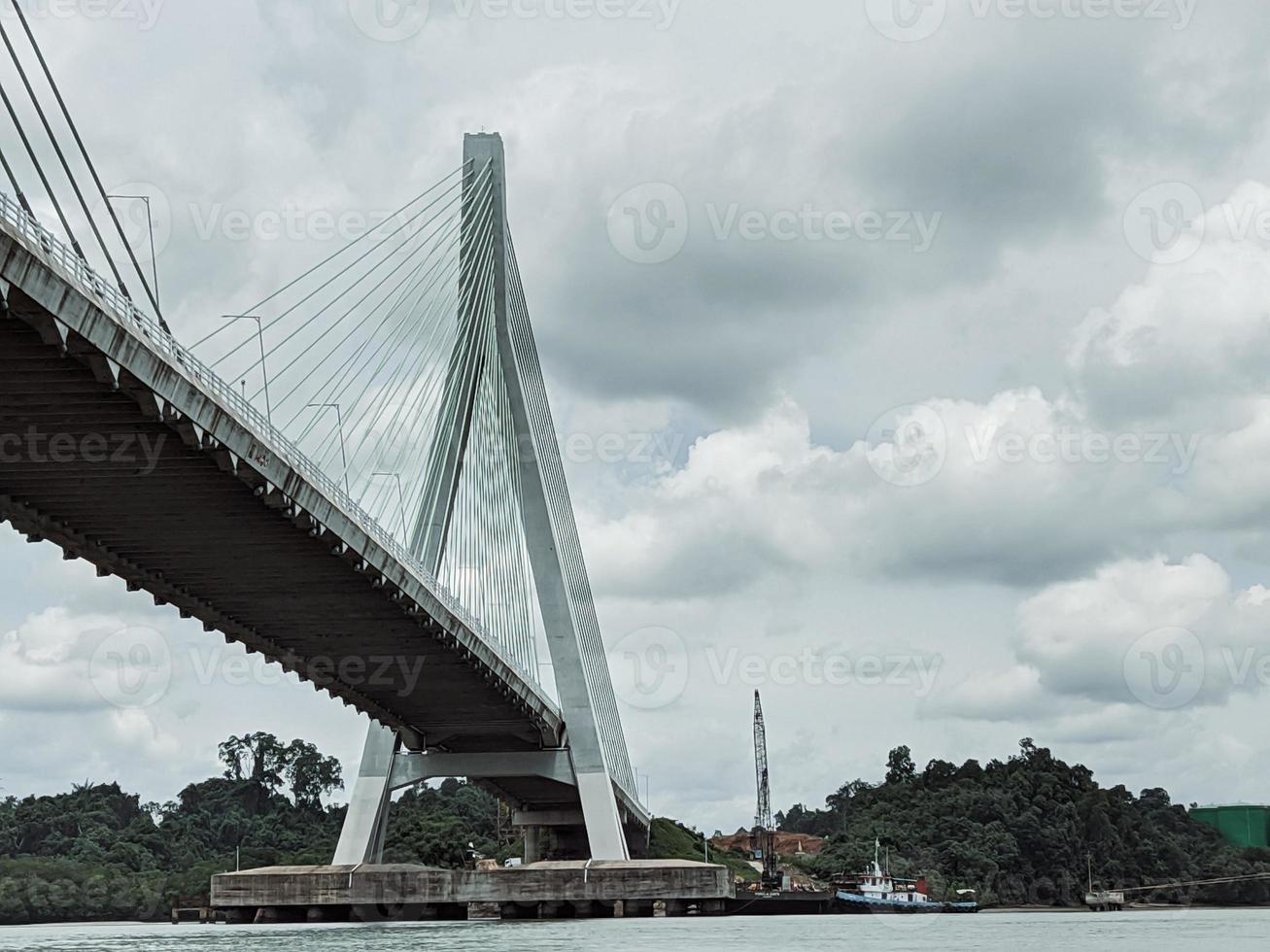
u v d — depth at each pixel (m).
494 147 93.31
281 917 93.19
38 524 48.38
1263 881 143.50
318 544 53.00
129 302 39.56
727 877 90.94
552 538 91.06
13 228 33.09
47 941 72.31
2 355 37.12
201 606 60.06
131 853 157.88
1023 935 78.50
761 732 150.62
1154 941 71.25
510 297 92.94
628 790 115.06
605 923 87.00
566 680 90.81
